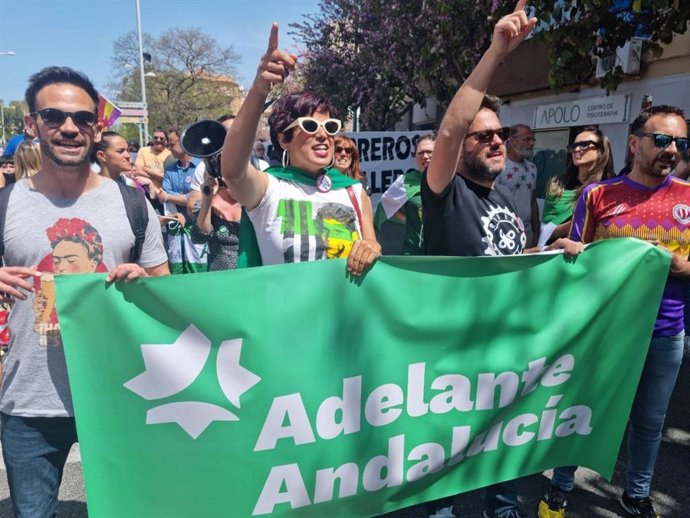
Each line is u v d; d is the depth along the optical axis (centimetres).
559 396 250
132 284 185
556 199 409
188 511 202
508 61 1108
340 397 211
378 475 223
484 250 235
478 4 847
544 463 256
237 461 204
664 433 365
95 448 188
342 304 207
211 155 348
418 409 225
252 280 196
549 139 1078
